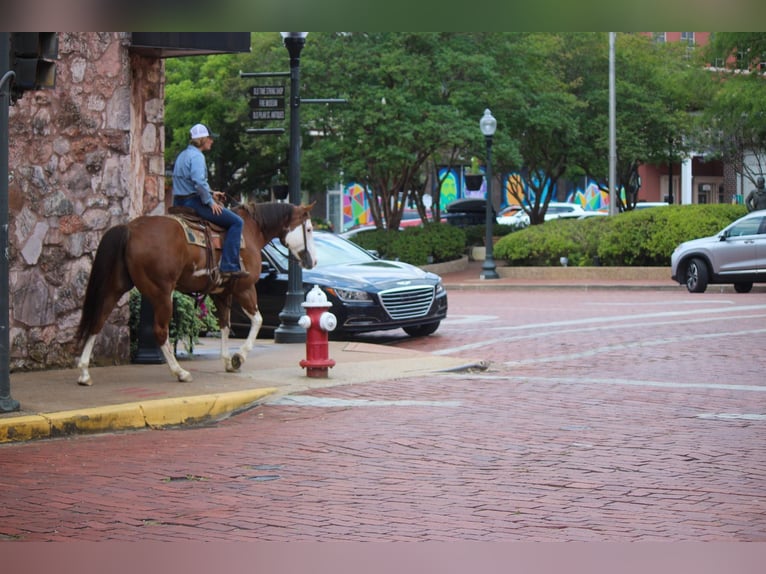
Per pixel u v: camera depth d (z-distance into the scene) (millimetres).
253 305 14953
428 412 12484
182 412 12242
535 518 7902
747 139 46594
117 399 12391
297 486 8930
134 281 13469
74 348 15117
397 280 20016
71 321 15031
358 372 15375
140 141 17297
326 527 7715
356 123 39844
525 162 49875
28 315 14508
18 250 14328
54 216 14742
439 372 15641
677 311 24625
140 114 17281
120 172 15555
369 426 11648
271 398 13422
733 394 13617
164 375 14578
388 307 19750
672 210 37562
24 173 14359
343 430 11445
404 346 19609
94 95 15180
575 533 7520
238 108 44438
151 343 15758
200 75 46625
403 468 9578
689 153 56219
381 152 39188
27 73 11266
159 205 17734
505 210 62062
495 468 9547
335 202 69688
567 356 17594
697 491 8672
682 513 8016
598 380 14922
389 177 42594
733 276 30281
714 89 42375
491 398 13469
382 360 16531
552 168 49938
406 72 39844
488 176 38000
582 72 50500
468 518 7918
